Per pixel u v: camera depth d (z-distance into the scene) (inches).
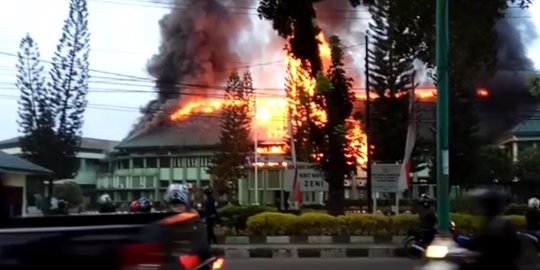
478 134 1769.2
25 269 175.3
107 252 175.5
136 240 176.6
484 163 1806.1
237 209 931.3
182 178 2844.5
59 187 2042.3
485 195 265.7
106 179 2984.7
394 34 660.7
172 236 197.3
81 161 2903.5
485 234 263.7
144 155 2942.9
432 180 1791.3
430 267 274.7
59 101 1680.6
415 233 653.9
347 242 787.4
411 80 1542.8
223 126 2282.2
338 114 925.8
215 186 2252.7
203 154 2829.7
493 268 260.7
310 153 1015.6
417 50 645.9
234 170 2241.6
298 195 1045.8
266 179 2135.8
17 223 264.5
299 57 935.0
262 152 2260.1
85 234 177.0
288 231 802.2
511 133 2193.7
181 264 202.4
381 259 652.7
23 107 1679.4
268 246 738.8
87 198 2583.7
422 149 1787.6
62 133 1686.8
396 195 1129.4
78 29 1669.5
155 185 2864.2
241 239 799.7
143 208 736.3
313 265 599.2
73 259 175.8
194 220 234.2
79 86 1699.1
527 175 1941.4
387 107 1707.7
